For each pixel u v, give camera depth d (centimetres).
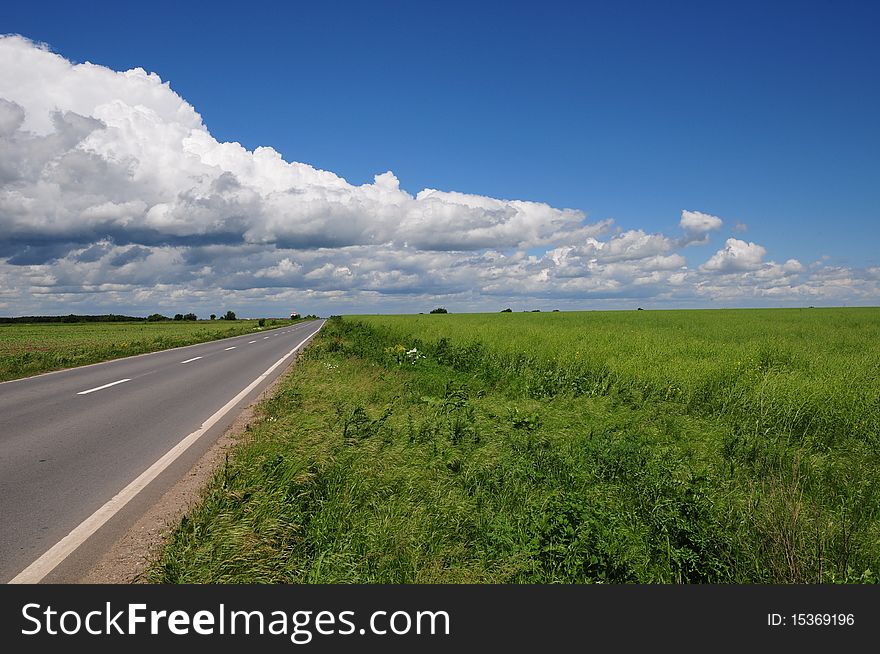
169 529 488
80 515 524
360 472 599
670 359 1377
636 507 519
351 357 1845
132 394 1268
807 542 449
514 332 2341
